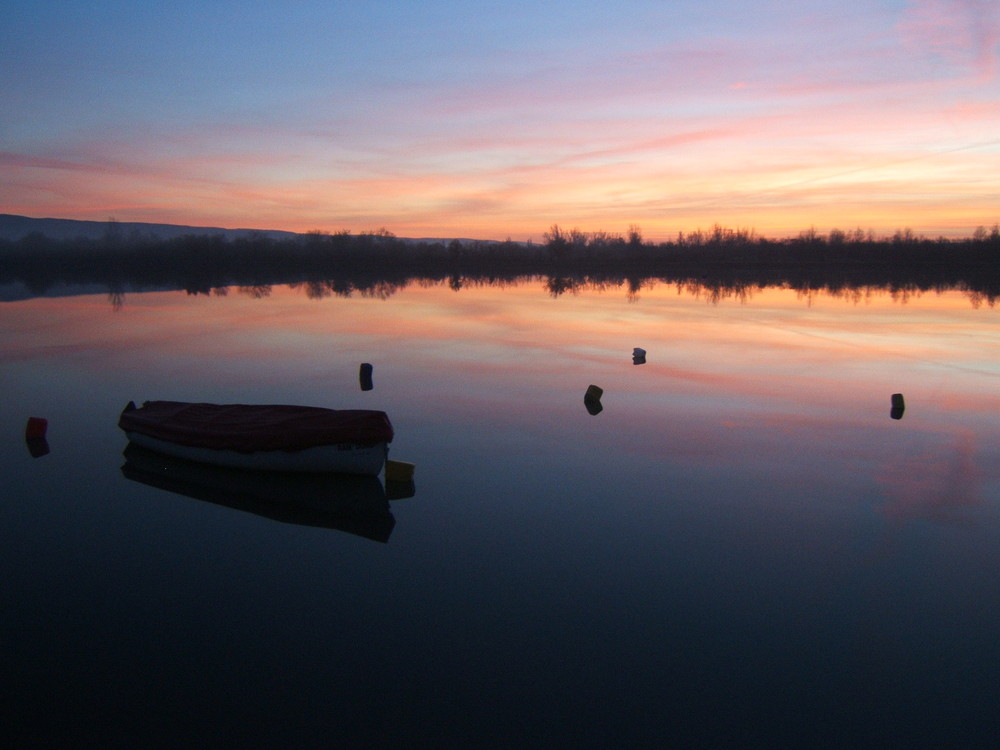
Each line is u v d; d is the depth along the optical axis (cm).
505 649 702
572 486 1122
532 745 575
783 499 1064
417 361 2206
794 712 613
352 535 964
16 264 8225
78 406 1650
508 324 3156
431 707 619
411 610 776
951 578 834
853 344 2511
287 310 3847
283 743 577
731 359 2211
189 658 693
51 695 636
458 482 1145
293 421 1164
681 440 1352
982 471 1172
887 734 588
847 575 842
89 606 788
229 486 1157
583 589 814
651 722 599
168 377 1964
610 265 8475
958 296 4572
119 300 4484
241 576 856
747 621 750
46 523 1010
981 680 656
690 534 951
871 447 1302
